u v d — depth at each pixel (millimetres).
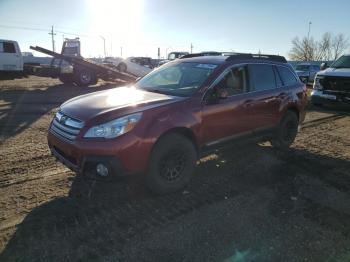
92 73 18406
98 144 3838
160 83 5312
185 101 4527
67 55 18734
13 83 19312
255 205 4242
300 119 6703
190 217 3910
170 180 4406
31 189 4527
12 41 19734
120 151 3857
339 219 3963
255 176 5164
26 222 3719
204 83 4816
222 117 4949
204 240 3471
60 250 3266
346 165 5785
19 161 5566
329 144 7062
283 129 6336
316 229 3738
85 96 4918
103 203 4188
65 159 4199
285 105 6160
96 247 3322
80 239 3443
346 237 3604
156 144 4188
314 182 5012
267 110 5793
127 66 25484
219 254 3254
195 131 4574
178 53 29062
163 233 3576
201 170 5324
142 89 5199
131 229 3641
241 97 5273
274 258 3217
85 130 3924
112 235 3523
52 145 4453
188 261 3143
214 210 4090
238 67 5340
